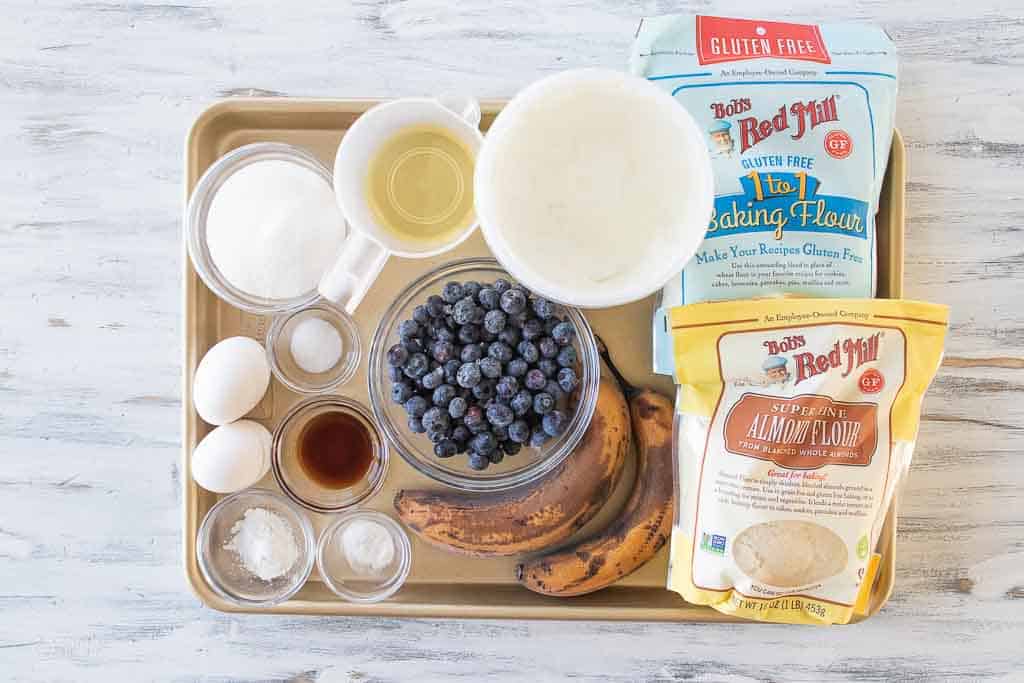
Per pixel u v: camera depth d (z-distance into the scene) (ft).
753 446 2.44
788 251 2.52
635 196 2.23
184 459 2.71
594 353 2.56
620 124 2.24
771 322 2.43
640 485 2.68
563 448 2.56
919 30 2.95
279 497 2.75
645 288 2.19
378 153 2.48
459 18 2.98
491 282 2.68
